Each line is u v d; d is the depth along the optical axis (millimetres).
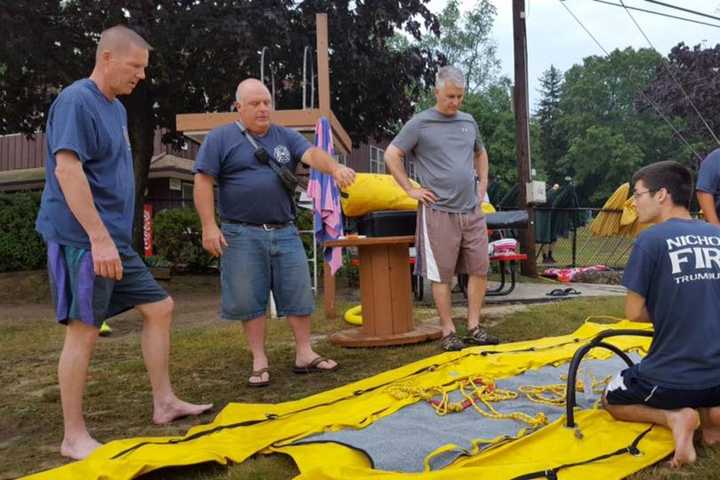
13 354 5148
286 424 2857
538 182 10531
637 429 2566
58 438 3010
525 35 10836
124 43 2822
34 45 9281
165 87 10727
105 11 9094
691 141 35875
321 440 2572
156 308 3174
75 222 2697
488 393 3221
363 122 12633
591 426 2646
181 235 12477
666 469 2275
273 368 4309
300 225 10336
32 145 19719
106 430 3090
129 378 4109
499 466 2203
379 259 5012
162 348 3203
